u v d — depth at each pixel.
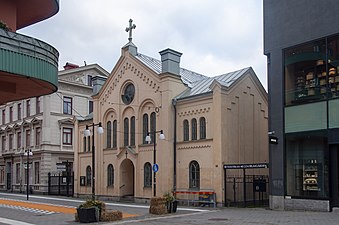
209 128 28.23
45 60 10.66
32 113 49.28
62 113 48.31
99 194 35.69
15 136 52.62
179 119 30.23
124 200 33.38
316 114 21.16
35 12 12.48
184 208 25.72
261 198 29.06
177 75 31.08
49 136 46.72
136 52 34.41
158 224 18.34
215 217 20.30
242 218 19.39
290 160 22.14
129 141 33.53
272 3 23.70
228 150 27.64
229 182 27.42
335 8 20.77
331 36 20.81
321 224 16.14
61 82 48.31
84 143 38.84
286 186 22.19
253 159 29.64
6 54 9.69
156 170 28.53
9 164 53.94
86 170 38.19
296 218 18.30
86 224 18.98
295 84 22.25
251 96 30.30
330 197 20.27
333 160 20.39
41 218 21.64
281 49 23.00
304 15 22.09
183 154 29.59
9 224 19.39
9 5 11.47
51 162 46.53
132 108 33.50
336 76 20.47
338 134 20.06
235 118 28.59
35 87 11.39
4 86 10.88
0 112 56.75
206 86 30.80
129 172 34.53
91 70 52.16
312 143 21.25
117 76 35.06
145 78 32.41
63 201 33.78
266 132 31.22
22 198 37.84
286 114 22.52
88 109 51.03
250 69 30.50
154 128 31.53
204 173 27.97
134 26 34.41
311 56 21.67
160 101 30.91
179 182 29.58
